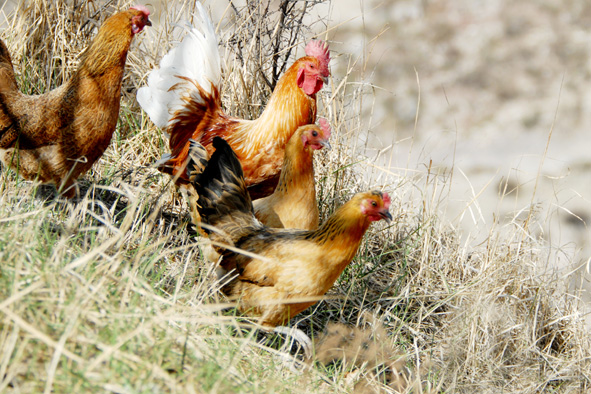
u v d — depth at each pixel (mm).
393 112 27750
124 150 12336
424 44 31391
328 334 9633
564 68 30922
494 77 30188
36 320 5477
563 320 11500
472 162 24281
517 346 10680
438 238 11797
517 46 31906
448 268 11797
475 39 31734
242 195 9133
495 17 33094
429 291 11219
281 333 9469
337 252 8234
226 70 12898
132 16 9148
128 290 6355
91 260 6750
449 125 27406
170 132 10758
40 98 9172
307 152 9445
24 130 8992
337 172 11938
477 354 10133
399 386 8953
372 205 8102
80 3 13125
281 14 13156
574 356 11133
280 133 10180
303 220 9633
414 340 9922
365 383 8773
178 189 11086
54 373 5125
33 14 12594
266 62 13250
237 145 10391
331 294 10578
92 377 5191
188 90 10602
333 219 8227
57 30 12672
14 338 5004
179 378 5652
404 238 11930
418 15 32844
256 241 8609
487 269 11242
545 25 33188
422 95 28828
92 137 9242
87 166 9594
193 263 9344
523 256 11648
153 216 9242
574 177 23594
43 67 12508
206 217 9023
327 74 10211
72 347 5387
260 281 8398
